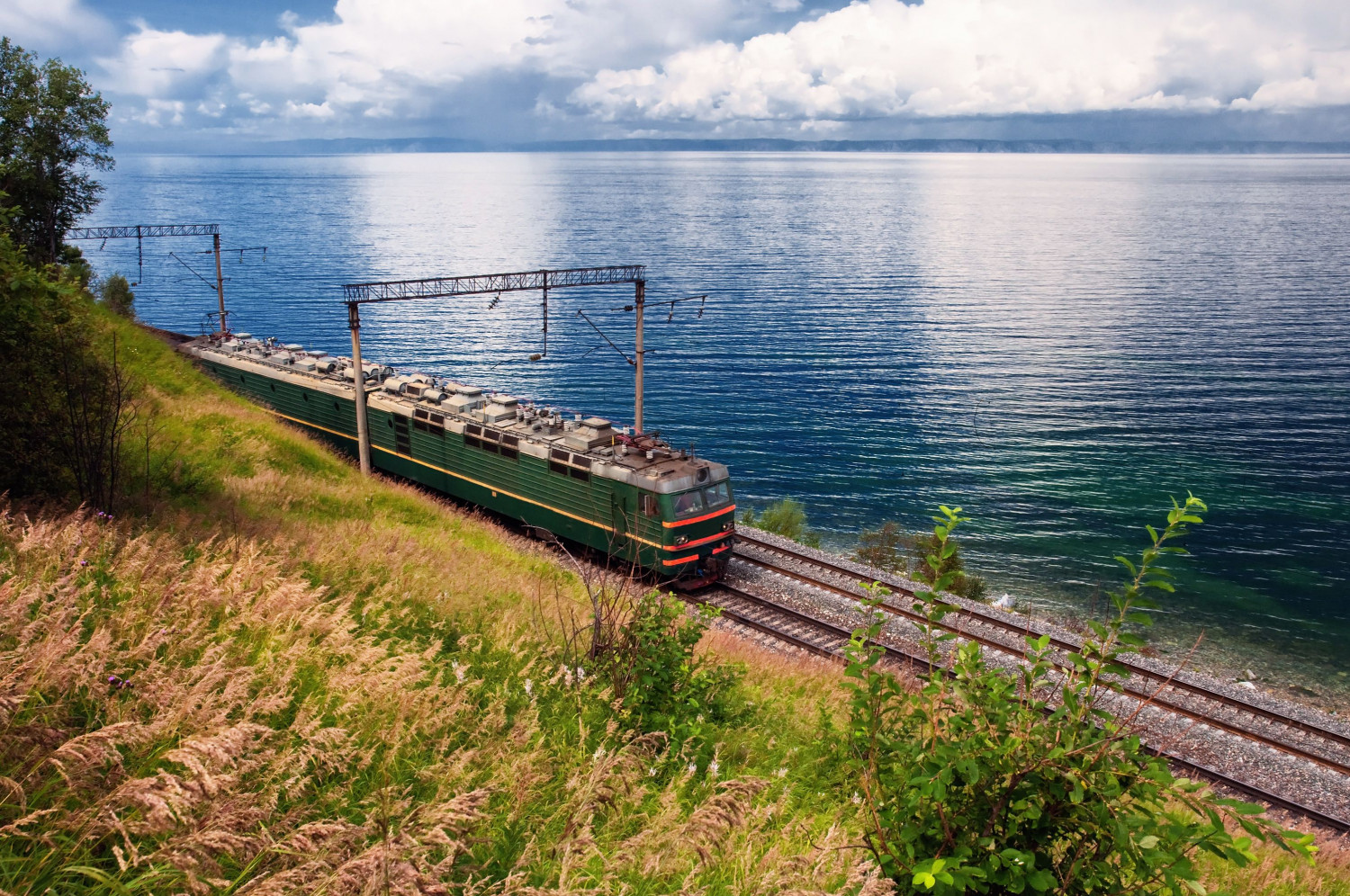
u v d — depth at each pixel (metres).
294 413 37.78
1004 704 6.36
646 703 10.15
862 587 26.33
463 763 6.44
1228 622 42.00
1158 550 6.21
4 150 37.25
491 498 30.06
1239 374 90.88
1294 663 38.00
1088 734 6.04
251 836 4.72
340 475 29.20
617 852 5.93
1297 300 132.50
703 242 197.62
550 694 9.65
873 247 195.50
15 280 14.41
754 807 7.67
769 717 12.07
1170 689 21.06
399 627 11.62
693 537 25.12
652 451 26.81
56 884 4.39
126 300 50.22
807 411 77.69
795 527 44.69
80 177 40.66
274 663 7.62
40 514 12.40
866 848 6.61
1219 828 5.39
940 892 5.87
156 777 4.33
